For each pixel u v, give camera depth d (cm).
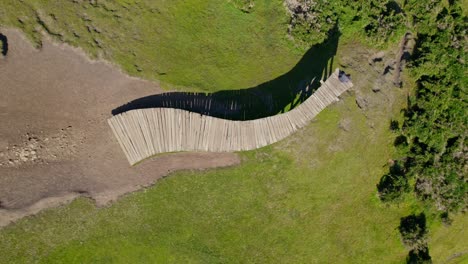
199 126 1944
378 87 2211
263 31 2111
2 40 1816
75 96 1900
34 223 1875
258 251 2088
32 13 1845
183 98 2005
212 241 2041
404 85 2248
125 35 1948
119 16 1942
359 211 2209
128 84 1952
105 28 1925
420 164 2242
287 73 2122
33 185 1867
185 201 2017
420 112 2248
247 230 2073
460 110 2327
